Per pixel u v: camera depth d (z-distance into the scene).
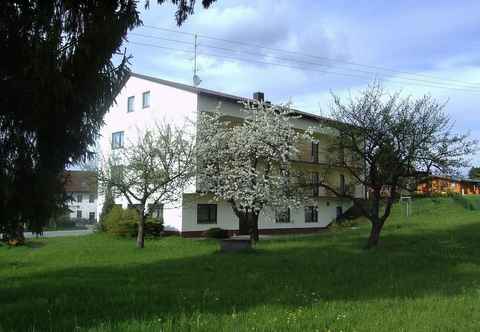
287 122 30.17
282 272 13.91
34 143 7.51
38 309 8.24
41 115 7.31
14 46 7.15
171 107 35.41
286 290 10.36
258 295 9.66
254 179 28.09
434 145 20.03
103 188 27.41
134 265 16.28
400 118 20.16
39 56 6.96
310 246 22.80
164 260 17.92
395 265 15.59
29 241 28.55
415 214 38.94
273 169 30.20
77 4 7.52
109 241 29.09
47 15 7.19
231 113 35.94
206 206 35.56
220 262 16.70
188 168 26.50
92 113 7.93
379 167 20.89
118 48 8.04
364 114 20.44
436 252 19.56
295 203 28.00
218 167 28.91
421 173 20.41
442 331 6.64
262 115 30.17
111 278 12.83
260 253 20.08
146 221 31.48
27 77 7.07
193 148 27.28
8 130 7.26
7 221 7.64
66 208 8.24
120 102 39.03
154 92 36.56
